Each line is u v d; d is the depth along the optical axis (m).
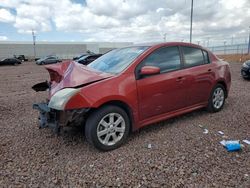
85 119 3.28
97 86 3.24
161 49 4.01
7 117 5.20
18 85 11.10
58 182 2.66
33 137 3.97
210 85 4.73
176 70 4.11
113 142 3.40
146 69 3.50
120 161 3.07
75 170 2.89
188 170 2.80
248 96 6.54
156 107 3.84
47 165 3.03
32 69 24.64
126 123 3.51
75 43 74.88
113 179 2.68
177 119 4.61
